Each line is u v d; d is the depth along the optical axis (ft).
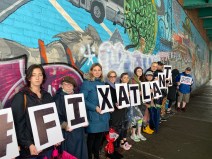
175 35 40.63
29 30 12.03
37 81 9.68
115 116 15.94
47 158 10.46
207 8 62.49
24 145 9.11
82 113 12.37
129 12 23.00
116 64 20.63
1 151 8.20
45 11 13.10
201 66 73.92
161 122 26.48
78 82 15.58
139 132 19.93
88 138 14.14
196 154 17.29
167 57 35.83
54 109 10.19
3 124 8.32
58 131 10.22
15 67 11.16
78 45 15.72
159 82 23.06
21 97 9.29
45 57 13.01
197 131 23.27
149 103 20.98
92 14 17.31
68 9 14.89
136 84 18.20
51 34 13.52
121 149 17.37
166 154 17.03
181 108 35.37
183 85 33.19
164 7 33.81
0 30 10.48
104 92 14.25
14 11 11.18
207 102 42.01
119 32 21.12
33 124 9.27
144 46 26.76
